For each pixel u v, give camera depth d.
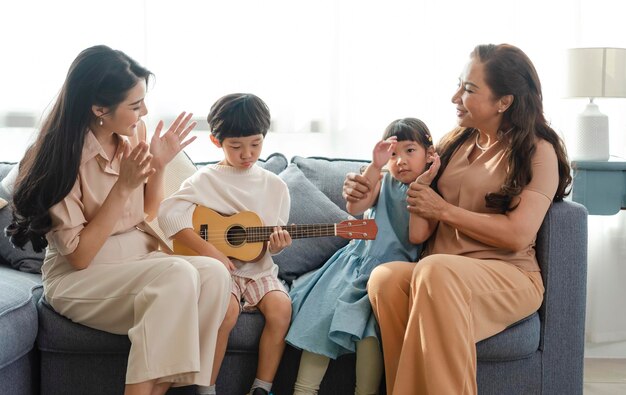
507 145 2.53
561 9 3.65
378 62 3.61
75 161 2.35
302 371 2.47
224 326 2.45
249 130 2.62
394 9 3.60
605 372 3.35
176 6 3.50
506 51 2.51
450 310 2.22
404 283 2.39
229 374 2.53
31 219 2.34
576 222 2.53
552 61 3.66
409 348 2.25
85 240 2.37
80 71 2.36
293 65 3.56
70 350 2.48
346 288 2.53
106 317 2.39
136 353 2.23
